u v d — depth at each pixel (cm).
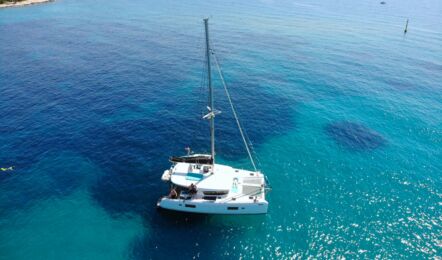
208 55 3516
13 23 12044
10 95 6631
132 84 7281
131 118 5953
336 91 7250
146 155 5003
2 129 5503
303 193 4297
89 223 3828
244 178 4019
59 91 6869
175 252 3494
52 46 9631
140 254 3472
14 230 3712
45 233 3691
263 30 11688
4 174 4512
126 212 3991
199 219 3878
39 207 4025
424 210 4012
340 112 6369
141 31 11256
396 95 7088
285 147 5266
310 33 11488
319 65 8669
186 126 5769
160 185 4438
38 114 5994
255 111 6341
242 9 14925
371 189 4362
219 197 3794
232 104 6569
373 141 5438
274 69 8338
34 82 7244
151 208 4059
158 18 13038
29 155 4906
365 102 6775
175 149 5169
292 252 3481
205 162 4066
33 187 4319
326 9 15688
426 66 8706
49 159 4841
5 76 7481
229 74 7944
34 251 3484
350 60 9050
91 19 12900
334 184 4459
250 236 3666
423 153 5131
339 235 3678
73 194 4234
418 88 7438
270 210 4012
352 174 4656
